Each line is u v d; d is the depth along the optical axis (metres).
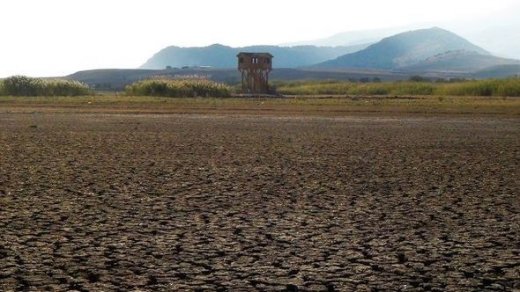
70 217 9.27
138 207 10.03
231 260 7.16
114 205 10.17
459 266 7.02
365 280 6.50
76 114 36.22
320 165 15.33
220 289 6.18
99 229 8.55
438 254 7.50
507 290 6.25
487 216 9.63
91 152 17.67
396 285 6.36
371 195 11.33
